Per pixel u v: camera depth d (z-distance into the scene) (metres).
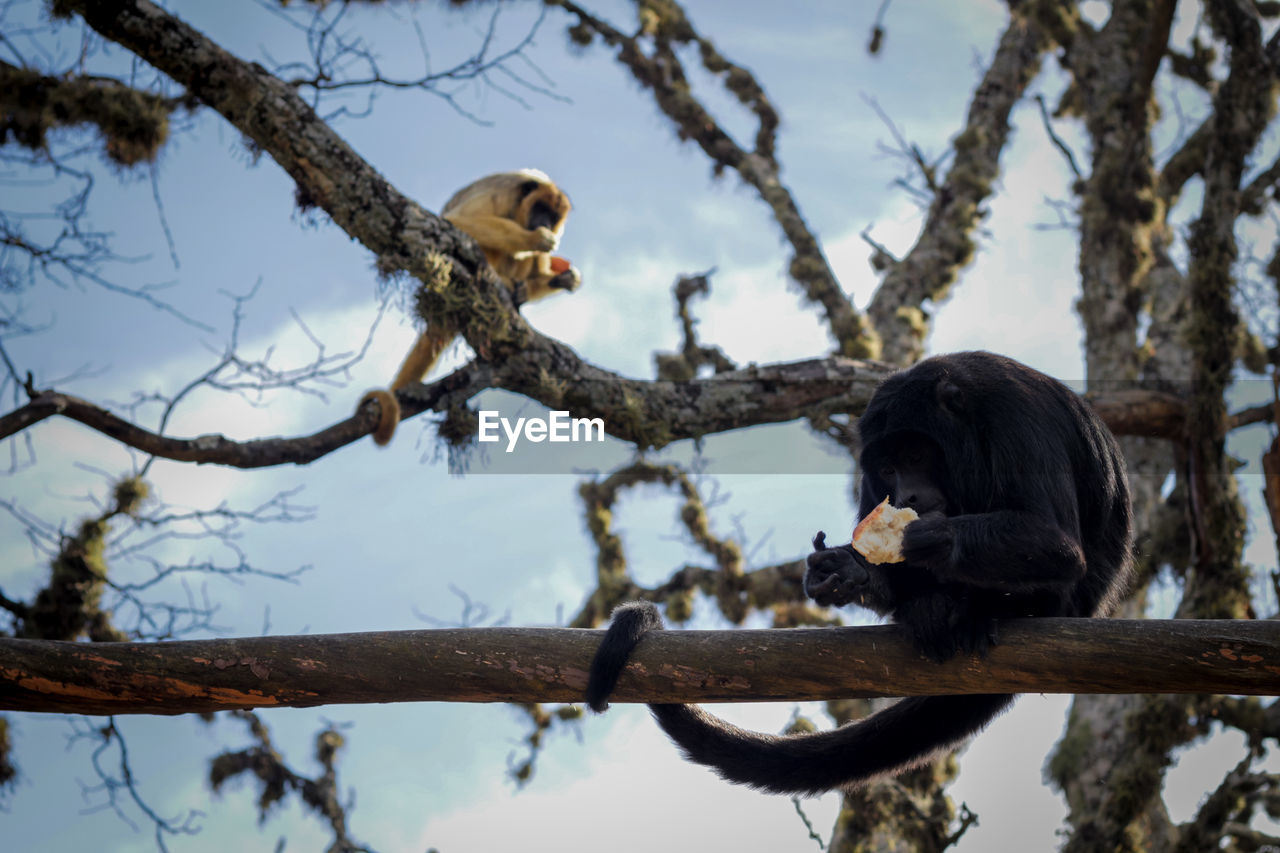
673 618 12.75
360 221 8.35
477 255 8.67
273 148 8.33
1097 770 11.59
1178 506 12.22
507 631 4.36
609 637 4.25
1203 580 10.80
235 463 8.24
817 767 4.77
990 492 4.67
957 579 4.19
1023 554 4.11
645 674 4.26
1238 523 10.72
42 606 9.07
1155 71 13.29
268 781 11.47
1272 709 11.08
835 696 4.27
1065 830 11.35
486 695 4.35
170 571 9.40
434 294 8.55
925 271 13.86
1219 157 10.66
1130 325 13.32
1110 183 13.58
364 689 4.33
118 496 9.35
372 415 8.61
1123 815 10.73
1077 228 14.09
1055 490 4.45
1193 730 11.02
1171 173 14.80
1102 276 13.55
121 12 7.93
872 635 4.23
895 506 4.70
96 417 7.92
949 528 4.14
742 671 4.22
